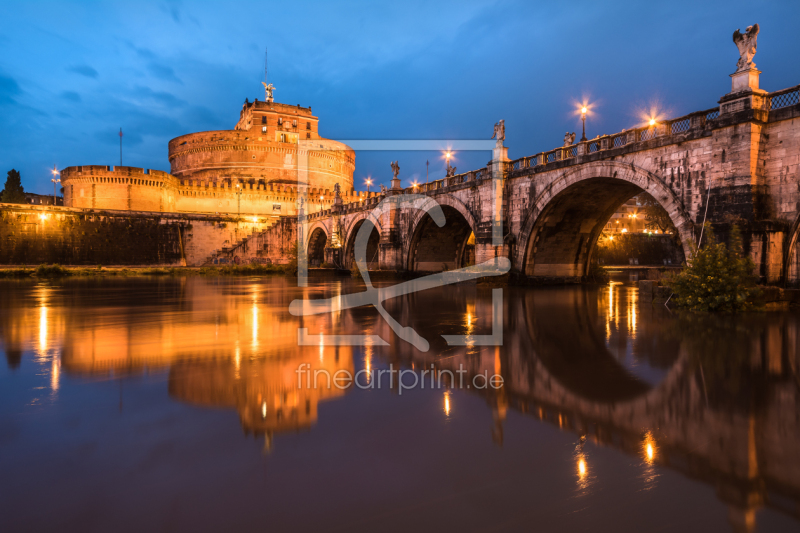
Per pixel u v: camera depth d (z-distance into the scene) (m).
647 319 17.27
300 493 5.02
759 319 16.67
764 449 6.11
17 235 62.88
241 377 9.59
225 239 81.25
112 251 70.00
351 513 4.63
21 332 14.96
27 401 7.99
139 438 6.45
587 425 6.98
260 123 109.38
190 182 91.31
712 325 15.55
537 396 8.36
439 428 6.89
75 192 83.50
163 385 8.98
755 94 19.98
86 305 23.19
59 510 4.64
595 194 32.06
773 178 20.05
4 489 5.04
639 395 8.37
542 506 4.78
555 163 31.39
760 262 19.39
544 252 36.66
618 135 27.20
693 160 22.73
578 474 5.47
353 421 7.16
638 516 4.59
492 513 4.64
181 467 5.59
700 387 8.74
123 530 4.31
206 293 31.12
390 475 5.44
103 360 11.02
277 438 6.49
